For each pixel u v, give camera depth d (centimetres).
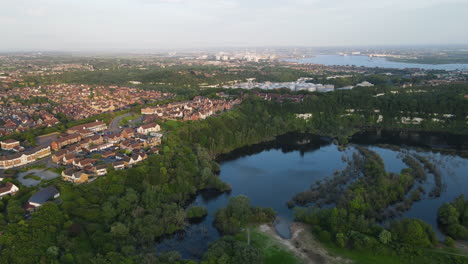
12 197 18300
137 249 16400
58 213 16662
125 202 19200
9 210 16538
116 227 16850
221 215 19325
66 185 19250
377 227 17650
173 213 19362
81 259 14625
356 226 17750
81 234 16125
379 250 16100
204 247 17125
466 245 16775
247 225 18988
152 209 19675
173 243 17525
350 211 19288
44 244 14700
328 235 17275
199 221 19862
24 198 18438
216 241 16638
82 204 18250
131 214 18712
